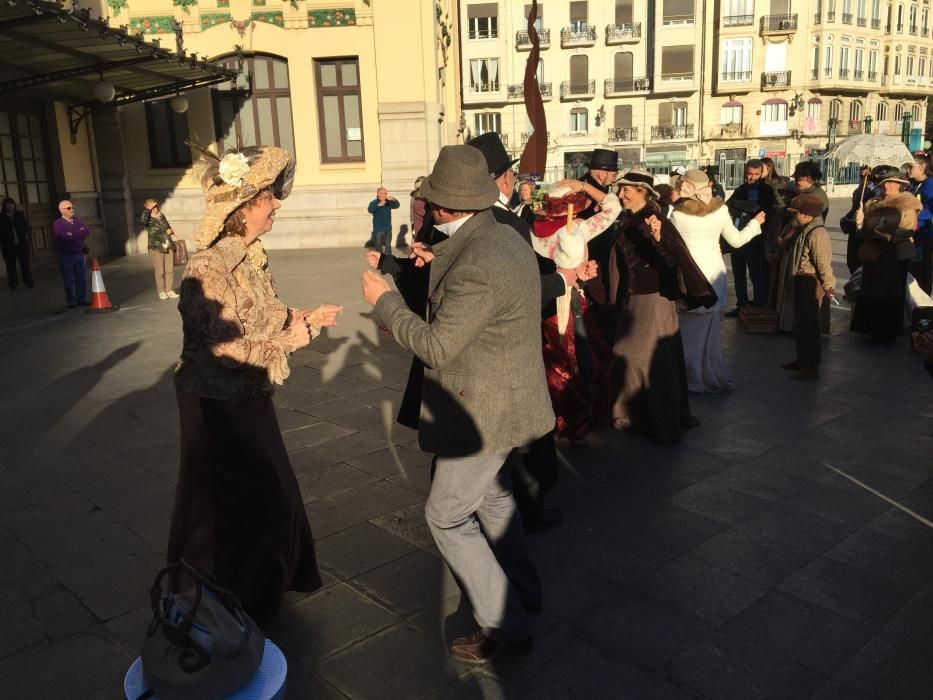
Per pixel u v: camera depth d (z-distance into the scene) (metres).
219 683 1.93
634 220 4.64
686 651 2.70
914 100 60.88
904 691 2.47
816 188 7.88
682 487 4.09
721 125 53.03
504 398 2.42
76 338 8.38
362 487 4.21
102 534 3.70
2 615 3.00
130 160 18.02
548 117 54.00
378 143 18.02
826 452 4.54
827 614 2.91
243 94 17.95
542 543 3.52
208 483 2.60
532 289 2.41
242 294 2.54
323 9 17.30
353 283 12.07
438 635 2.83
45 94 15.23
